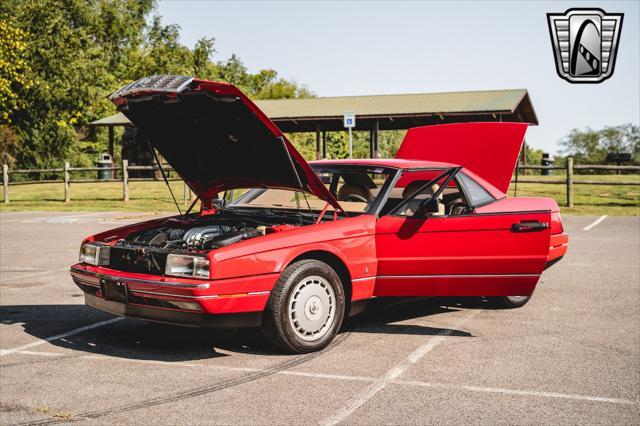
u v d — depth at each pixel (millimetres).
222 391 4414
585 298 7457
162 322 5055
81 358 5215
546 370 4855
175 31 62500
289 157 5320
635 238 12633
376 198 5898
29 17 44344
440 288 5836
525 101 30422
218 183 6363
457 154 7773
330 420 3896
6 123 42875
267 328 5137
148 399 4270
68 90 44125
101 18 56969
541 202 6887
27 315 6742
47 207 22141
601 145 72562
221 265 4859
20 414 4031
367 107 29297
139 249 5277
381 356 5207
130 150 41906
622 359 5141
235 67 60781
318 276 5309
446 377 4691
